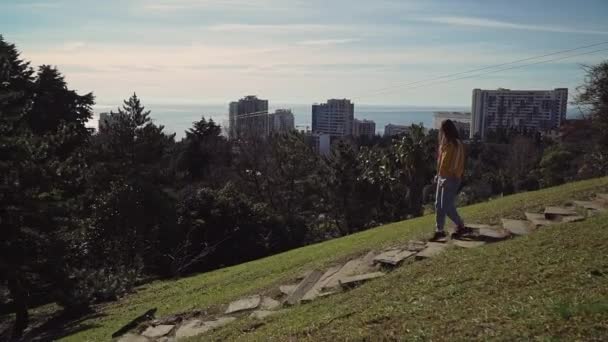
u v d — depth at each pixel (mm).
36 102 32125
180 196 30109
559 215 8977
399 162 40906
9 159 15367
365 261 8836
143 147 27438
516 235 8219
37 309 17219
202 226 27078
